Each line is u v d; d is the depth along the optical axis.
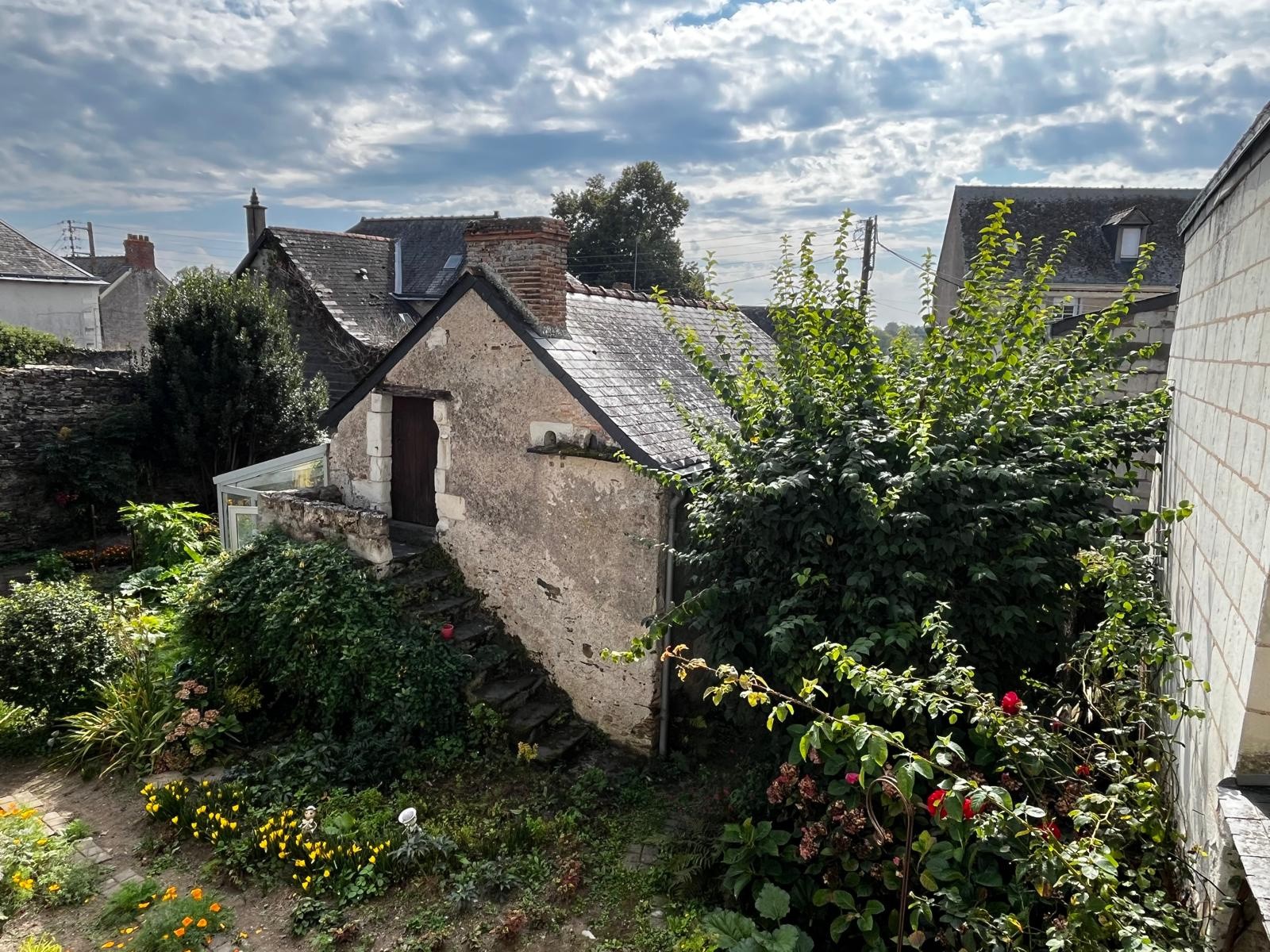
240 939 5.16
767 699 3.82
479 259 7.93
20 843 5.86
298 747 7.02
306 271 17.98
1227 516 3.29
